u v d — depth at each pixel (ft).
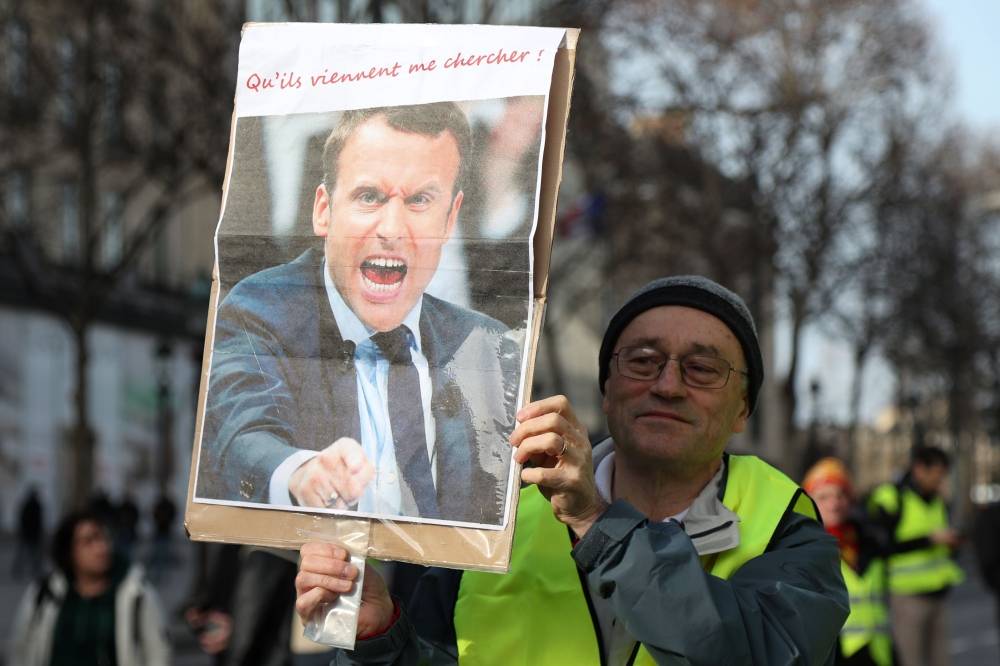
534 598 10.05
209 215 140.36
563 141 9.45
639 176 99.30
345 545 9.24
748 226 103.86
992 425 177.27
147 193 123.95
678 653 8.85
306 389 9.47
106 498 93.09
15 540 115.24
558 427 8.95
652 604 8.89
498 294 9.30
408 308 9.41
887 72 106.63
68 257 96.17
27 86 76.43
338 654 9.66
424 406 9.28
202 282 79.56
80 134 76.13
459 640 10.14
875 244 114.42
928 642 34.71
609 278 106.63
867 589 24.58
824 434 146.82
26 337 116.78
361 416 9.37
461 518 9.11
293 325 9.55
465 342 9.30
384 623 9.47
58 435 120.57
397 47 9.74
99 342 124.57
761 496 10.19
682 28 95.45
